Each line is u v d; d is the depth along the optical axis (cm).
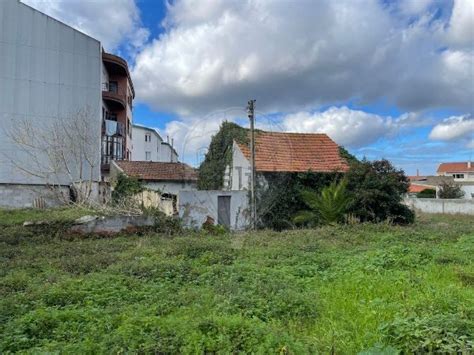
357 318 483
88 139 2112
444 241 1142
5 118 2002
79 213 1395
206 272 734
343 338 421
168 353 384
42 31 2112
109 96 2572
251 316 497
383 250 924
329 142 2128
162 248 1008
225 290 601
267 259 870
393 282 648
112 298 573
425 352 363
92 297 575
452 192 3638
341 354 387
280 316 504
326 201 1628
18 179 1975
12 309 514
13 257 916
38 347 399
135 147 4656
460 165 6506
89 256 922
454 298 505
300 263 818
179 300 560
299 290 614
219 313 500
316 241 1135
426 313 451
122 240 1204
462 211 2731
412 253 878
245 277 678
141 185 1838
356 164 1778
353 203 1655
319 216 1669
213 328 426
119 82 2936
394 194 1694
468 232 1349
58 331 435
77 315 472
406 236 1195
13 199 1941
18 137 1945
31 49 2083
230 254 925
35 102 2077
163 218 1412
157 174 2395
